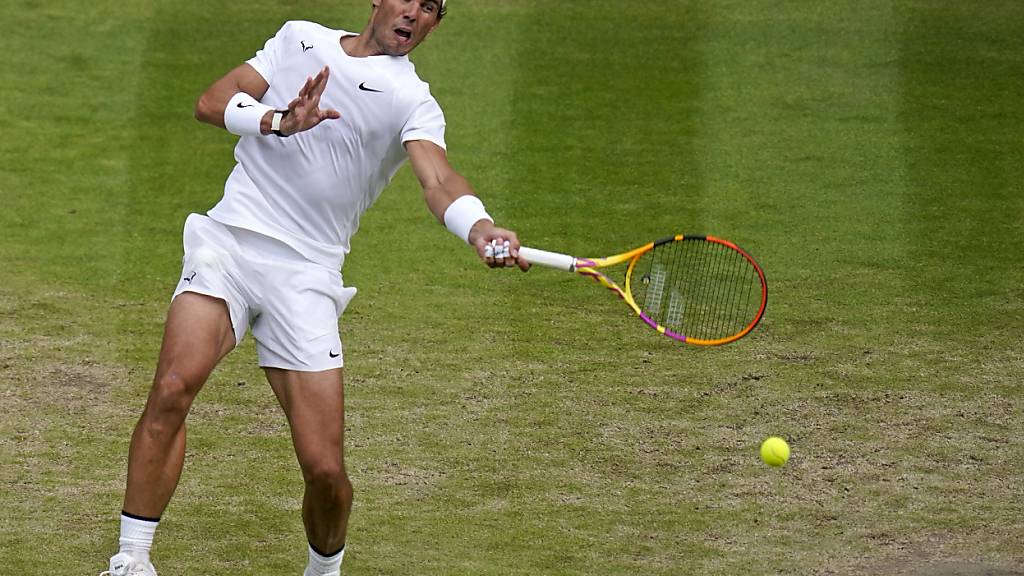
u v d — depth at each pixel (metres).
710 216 42.53
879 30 57.12
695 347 33.94
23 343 33.59
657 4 59.84
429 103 20.69
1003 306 36.44
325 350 20.56
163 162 46.56
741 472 27.42
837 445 28.67
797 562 23.53
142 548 19.89
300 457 20.42
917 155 47.03
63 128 48.78
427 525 24.91
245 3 59.28
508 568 23.16
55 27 56.72
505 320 35.66
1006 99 51.34
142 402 30.58
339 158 20.56
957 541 24.39
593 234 41.22
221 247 20.55
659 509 25.72
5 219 41.91
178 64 53.84
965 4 59.69
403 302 36.72
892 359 33.19
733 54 55.09
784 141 48.12
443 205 19.77
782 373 32.44
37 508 25.17
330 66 20.62
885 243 40.69
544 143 47.88
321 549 21.17
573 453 28.22
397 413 30.11
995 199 43.81
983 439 28.97
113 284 37.69
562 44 56.03
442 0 20.75
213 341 20.08
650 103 51.06
